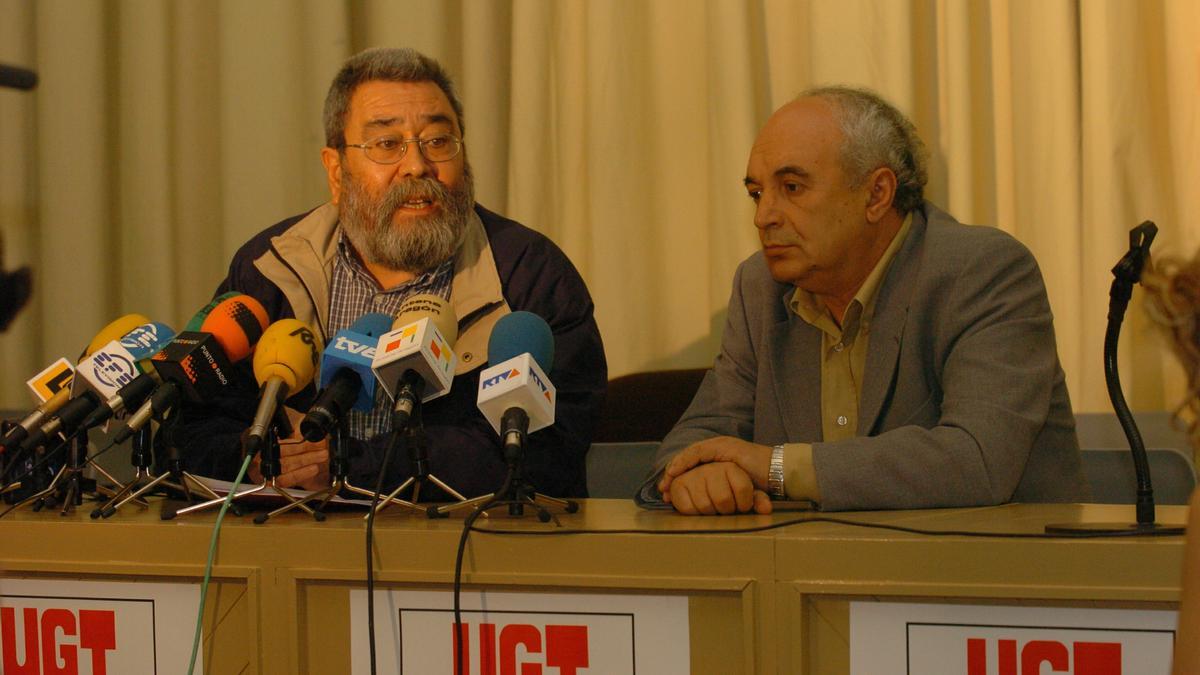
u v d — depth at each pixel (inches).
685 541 59.4
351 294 101.5
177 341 72.7
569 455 89.2
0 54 139.5
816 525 62.8
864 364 87.3
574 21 133.0
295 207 136.5
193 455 88.5
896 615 57.9
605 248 129.1
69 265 137.8
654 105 131.7
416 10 132.6
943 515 67.9
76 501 76.4
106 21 142.8
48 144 138.3
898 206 88.0
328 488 72.6
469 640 62.0
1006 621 56.7
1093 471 96.6
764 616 58.6
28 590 67.4
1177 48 113.9
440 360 69.4
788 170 85.4
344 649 63.7
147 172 139.7
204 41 143.6
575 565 60.6
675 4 130.7
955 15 120.0
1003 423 75.3
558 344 94.1
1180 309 41.9
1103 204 115.3
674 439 91.5
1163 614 54.9
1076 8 119.1
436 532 62.2
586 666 60.8
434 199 97.0
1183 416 106.5
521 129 130.5
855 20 120.8
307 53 135.2
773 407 91.1
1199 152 113.0
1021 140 119.7
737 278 98.3
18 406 137.4
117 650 66.3
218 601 65.2
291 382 72.3
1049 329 82.4
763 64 130.1
